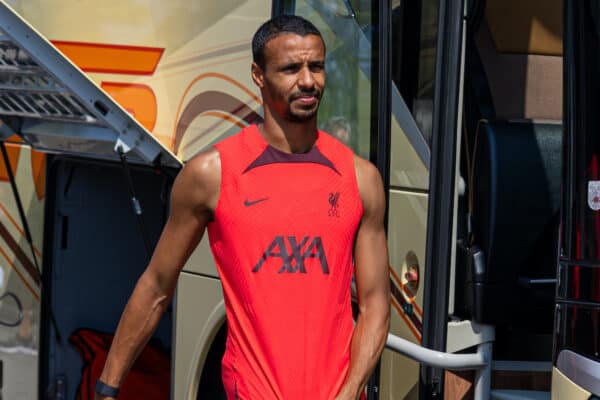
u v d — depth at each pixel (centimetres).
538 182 736
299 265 545
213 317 891
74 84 917
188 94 928
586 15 561
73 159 1111
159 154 942
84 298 1141
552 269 738
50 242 1134
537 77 833
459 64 683
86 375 1117
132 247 1135
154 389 1080
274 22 551
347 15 778
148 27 956
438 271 680
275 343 545
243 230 546
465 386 714
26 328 1153
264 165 550
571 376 555
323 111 812
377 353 568
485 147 742
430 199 685
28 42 911
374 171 569
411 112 729
